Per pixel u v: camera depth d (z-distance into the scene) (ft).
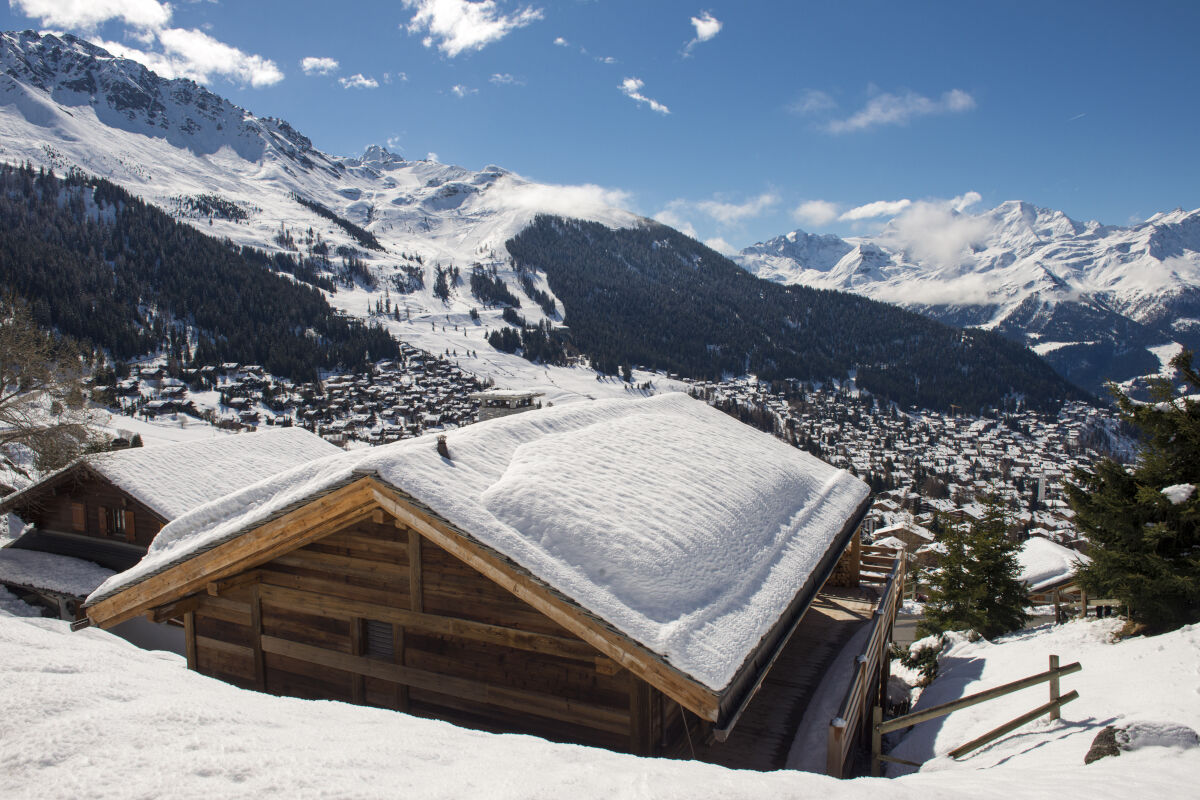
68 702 12.21
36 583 62.85
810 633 40.14
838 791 12.68
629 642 18.30
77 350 104.88
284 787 9.39
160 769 9.75
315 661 27.58
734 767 25.11
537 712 23.80
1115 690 26.94
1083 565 43.73
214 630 30.45
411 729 14.11
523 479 23.09
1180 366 40.65
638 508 24.04
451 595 24.73
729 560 24.12
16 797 8.99
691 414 44.47
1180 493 36.37
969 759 25.80
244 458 72.64
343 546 26.94
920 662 49.14
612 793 10.37
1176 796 15.61
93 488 67.77
